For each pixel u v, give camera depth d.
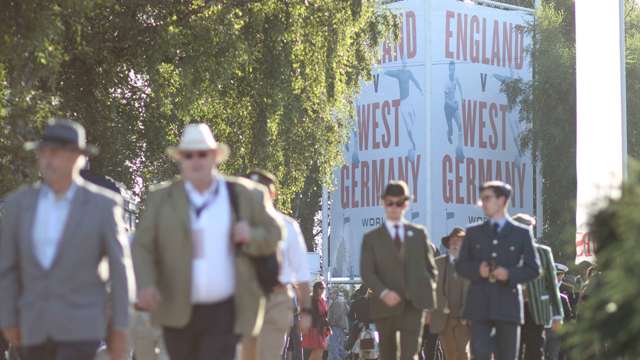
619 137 87.50
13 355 69.00
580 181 88.25
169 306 33.72
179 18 108.38
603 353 22.59
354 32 123.12
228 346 33.88
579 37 89.75
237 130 121.19
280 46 114.56
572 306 91.81
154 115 121.62
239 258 33.94
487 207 53.84
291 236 50.22
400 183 54.38
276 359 50.75
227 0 109.19
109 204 31.02
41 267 30.58
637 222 21.48
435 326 72.00
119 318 30.75
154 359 58.47
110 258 30.80
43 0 85.44
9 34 84.81
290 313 51.12
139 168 124.81
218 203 34.03
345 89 126.56
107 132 112.81
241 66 116.56
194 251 33.62
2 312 30.98
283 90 115.44
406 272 54.09
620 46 88.31
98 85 110.50
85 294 30.69
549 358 89.19
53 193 30.98
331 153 131.50
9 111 84.81
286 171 127.00
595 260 23.58
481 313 52.97
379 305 54.12
